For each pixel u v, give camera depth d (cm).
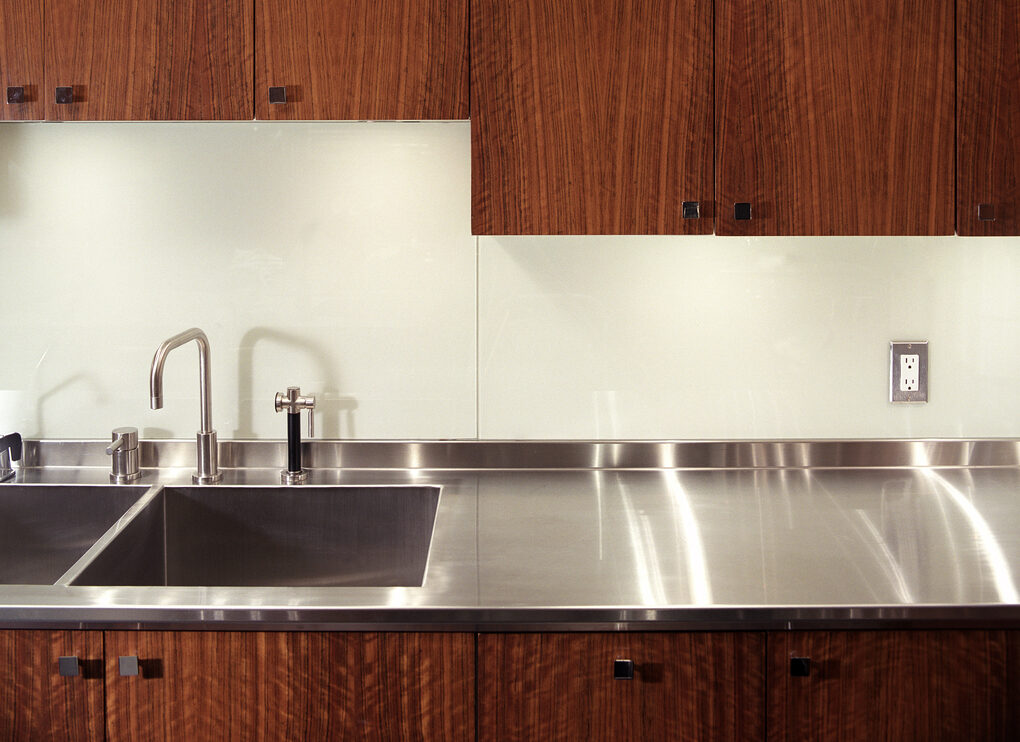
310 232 189
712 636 131
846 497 174
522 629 131
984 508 167
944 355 192
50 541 180
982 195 161
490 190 160
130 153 187
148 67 160
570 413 193
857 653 131
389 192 188
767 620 127
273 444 191
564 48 158
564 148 159
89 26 159
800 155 160
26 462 191
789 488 179
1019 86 159
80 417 192
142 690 132
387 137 187
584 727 132
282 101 159
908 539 151
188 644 131
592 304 191
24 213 188
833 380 192
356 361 192
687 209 159
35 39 160
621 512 166
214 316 190
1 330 190
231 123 186
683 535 154
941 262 190
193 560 181
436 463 193
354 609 126
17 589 132
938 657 131
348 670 131
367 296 190
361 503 182
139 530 167
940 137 160
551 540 152
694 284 190
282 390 192
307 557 182
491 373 192
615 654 131
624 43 158
